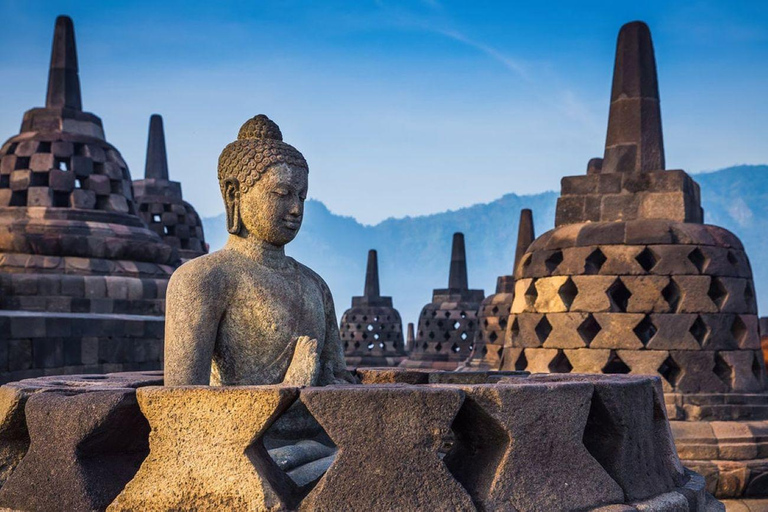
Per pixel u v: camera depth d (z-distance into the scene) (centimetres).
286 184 541
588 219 1119
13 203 1717
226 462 395
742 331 1047
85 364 1361
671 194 1078
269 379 519
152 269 1700
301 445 510
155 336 1493
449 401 402
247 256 542
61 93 1783
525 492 416
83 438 422
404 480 395
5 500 440
